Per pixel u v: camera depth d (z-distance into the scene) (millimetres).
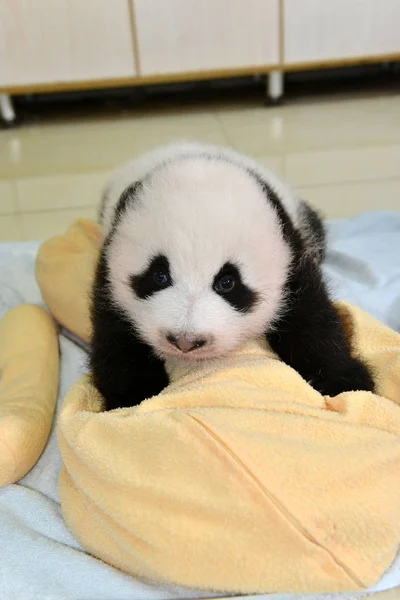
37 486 763
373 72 2168
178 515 670
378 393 774
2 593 667
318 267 806
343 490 673
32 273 1026
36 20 1756
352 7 1811
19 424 754
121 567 693
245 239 709
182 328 691
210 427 677
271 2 1788
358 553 668
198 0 1769
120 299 753
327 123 1754
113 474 683
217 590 669
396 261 1000
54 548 700
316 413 708
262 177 801
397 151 1536
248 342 770
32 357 840
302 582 658
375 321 836
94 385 790
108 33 1791
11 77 1818
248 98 2021
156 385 798
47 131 1837
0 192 1445
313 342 781
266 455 671
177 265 702
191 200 709
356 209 1278
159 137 1720
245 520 660
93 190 1419
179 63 1846
